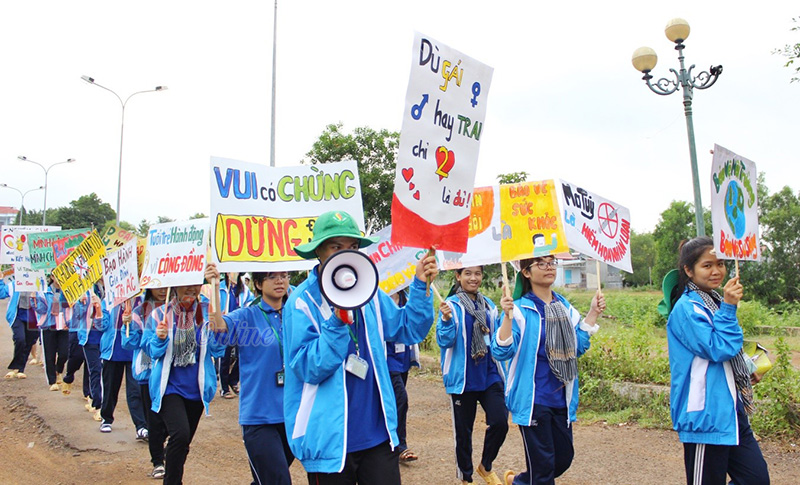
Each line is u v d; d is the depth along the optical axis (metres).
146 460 6.91
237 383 10.68
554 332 4.57
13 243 13.84
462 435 5.53
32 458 7.05
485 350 5.44
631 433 7.32
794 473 5.80
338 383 3.26
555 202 4.81
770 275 24.75
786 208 25.03
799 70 10.12
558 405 4.55
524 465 6.41
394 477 3.31
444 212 3.57
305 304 3.35
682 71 9.47
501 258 4.91
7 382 11.60
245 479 6.21
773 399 6.90
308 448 3.22
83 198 58.47
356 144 14.77
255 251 4.90
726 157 3.99
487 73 3.77
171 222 5.52
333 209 5.30
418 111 3.47
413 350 8.10
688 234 30.62
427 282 3.49
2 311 31.22
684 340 3.83
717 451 3.76
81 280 8.00
